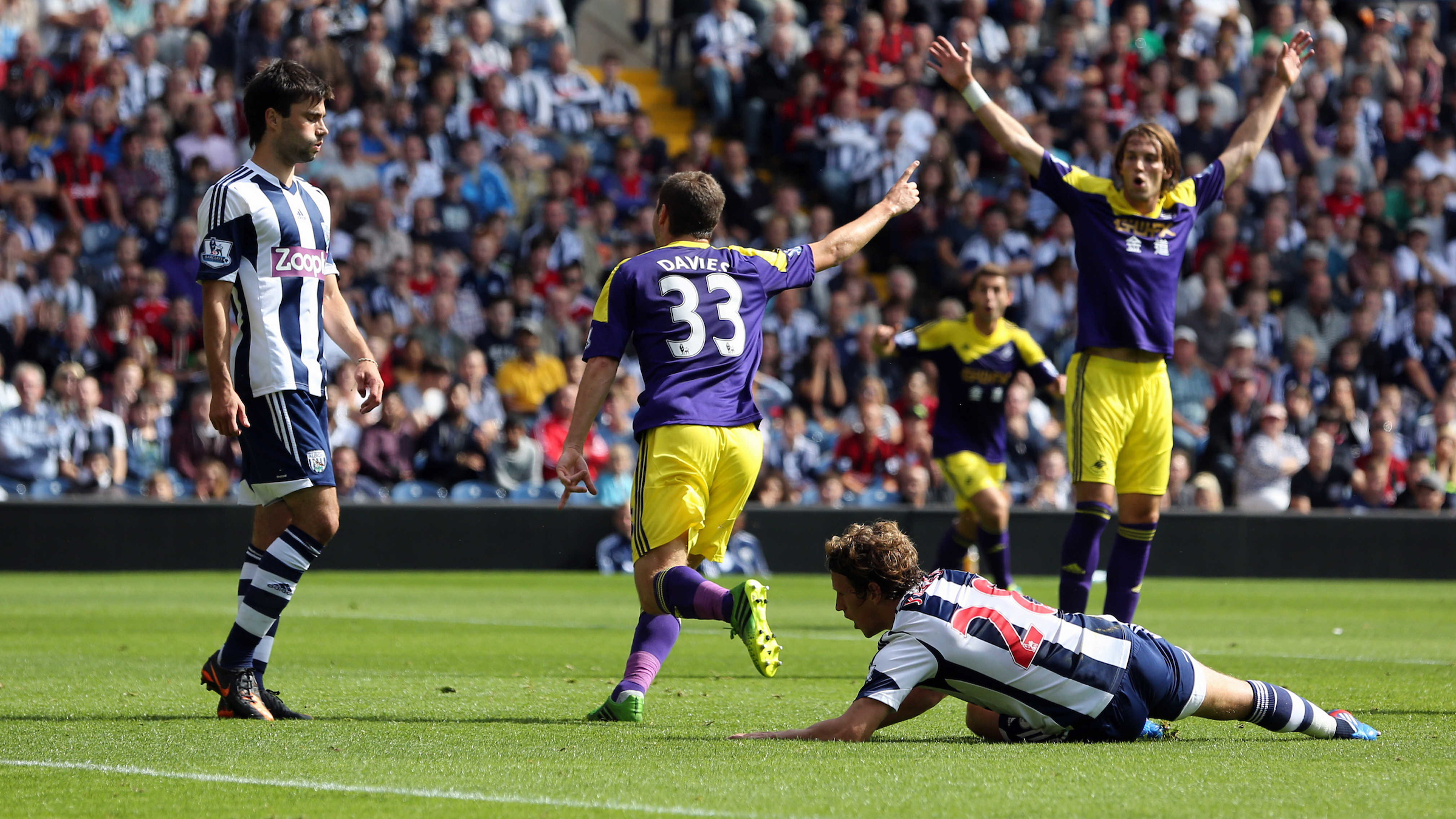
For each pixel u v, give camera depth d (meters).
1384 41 77.50
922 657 14.74
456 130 66.12
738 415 17.30
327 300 18.84
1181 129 70.38
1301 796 12.10
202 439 52.41
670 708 18.88
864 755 14.10
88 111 60.28
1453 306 70.38
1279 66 26.16
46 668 23.77
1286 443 58.94
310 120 17.84
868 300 63.00
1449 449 60.97
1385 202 72.94
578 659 26.06
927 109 71.00
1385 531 56.22
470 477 53.81
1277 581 54.84
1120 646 14.90
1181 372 60.94
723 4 75.88
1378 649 28.95
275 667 24.41
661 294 17.31
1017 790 12.32
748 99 74.06
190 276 57.72
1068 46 73.62
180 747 14.90
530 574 52.81
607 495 55.06
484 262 60.72
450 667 24.56
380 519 52.31
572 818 11.21
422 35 67.94
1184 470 58.19
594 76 81.06
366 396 18.64
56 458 50.50
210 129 61.00
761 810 11.48
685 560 17.02
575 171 65.31
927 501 56.66
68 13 64.75
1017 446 57.97
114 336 53.72
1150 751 14.42
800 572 54.06
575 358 57.16
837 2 72.81
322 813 11.47
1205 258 65.25
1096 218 24.81
